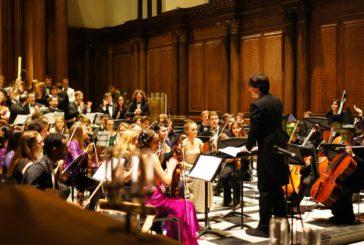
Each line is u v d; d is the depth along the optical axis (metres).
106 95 14.66
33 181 4.45
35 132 4.78
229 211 7.75
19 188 2.01
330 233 5.98
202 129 10.14
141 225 5.19
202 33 16.23
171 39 17.41
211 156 5.68
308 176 7.11
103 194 5.80
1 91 12.33
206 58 16.08
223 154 6.16
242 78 14.71
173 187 5.48
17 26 18.59
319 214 7.33
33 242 1.33
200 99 16.41
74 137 7.36
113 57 21.08
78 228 1.51
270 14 13.70
